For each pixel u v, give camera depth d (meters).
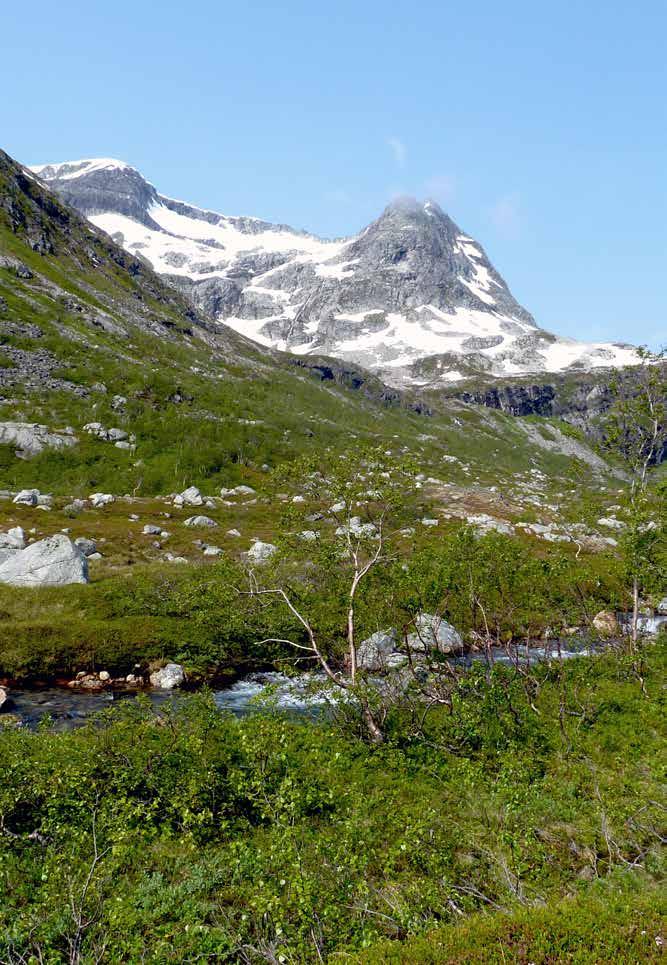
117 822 12.18
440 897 10.42
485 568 22.91
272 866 10.60
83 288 173.25
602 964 7.75
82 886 10.48
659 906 9.24
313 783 13.84
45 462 81.62
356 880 10.50
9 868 11.07
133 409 105.06
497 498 89.88
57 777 13.62
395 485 21.16
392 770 16.19
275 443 109.75
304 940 9.05
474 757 17.23
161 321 199.88
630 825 13.01
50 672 27.77
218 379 161.25
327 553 21.31
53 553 38.84
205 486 85.44
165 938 9.10
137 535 56.06
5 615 32.25
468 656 28.70
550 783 14.81
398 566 21.92
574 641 26.64
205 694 18.69
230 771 14.45
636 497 27.92
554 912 9.16
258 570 22.83
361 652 23.38
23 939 9.13
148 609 33.47
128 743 15.17
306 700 20.88
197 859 11.86
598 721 19.27
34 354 113.75
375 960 8.22
